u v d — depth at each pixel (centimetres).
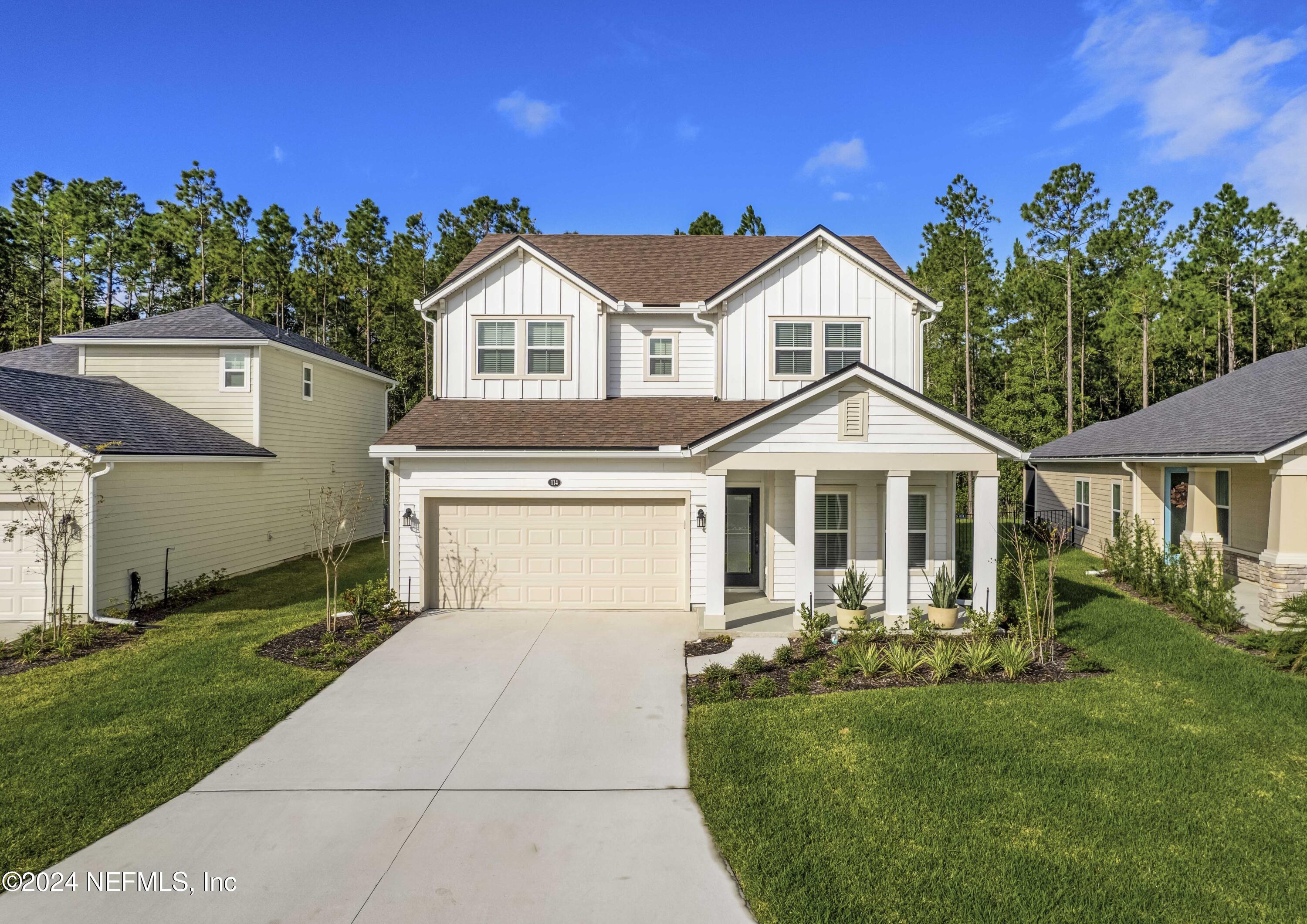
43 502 1116
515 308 1438
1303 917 419
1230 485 1443
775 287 1412
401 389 3856
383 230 4253
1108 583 1483
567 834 529
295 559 1911
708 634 1073
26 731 711
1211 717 723
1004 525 1814
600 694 831
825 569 1285
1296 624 916
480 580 1252
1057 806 546
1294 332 3638
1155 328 4025
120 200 4091
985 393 3862
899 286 1395
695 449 1080
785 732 698
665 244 1808
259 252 3856
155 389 1736
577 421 1318
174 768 630
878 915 425
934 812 541
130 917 435
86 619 1160
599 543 1254
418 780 616
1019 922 417
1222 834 505
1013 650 858
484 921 431
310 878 474
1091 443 1950
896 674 870
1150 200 4200
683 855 500
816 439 1077
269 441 1791
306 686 845
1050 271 3672
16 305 3722
